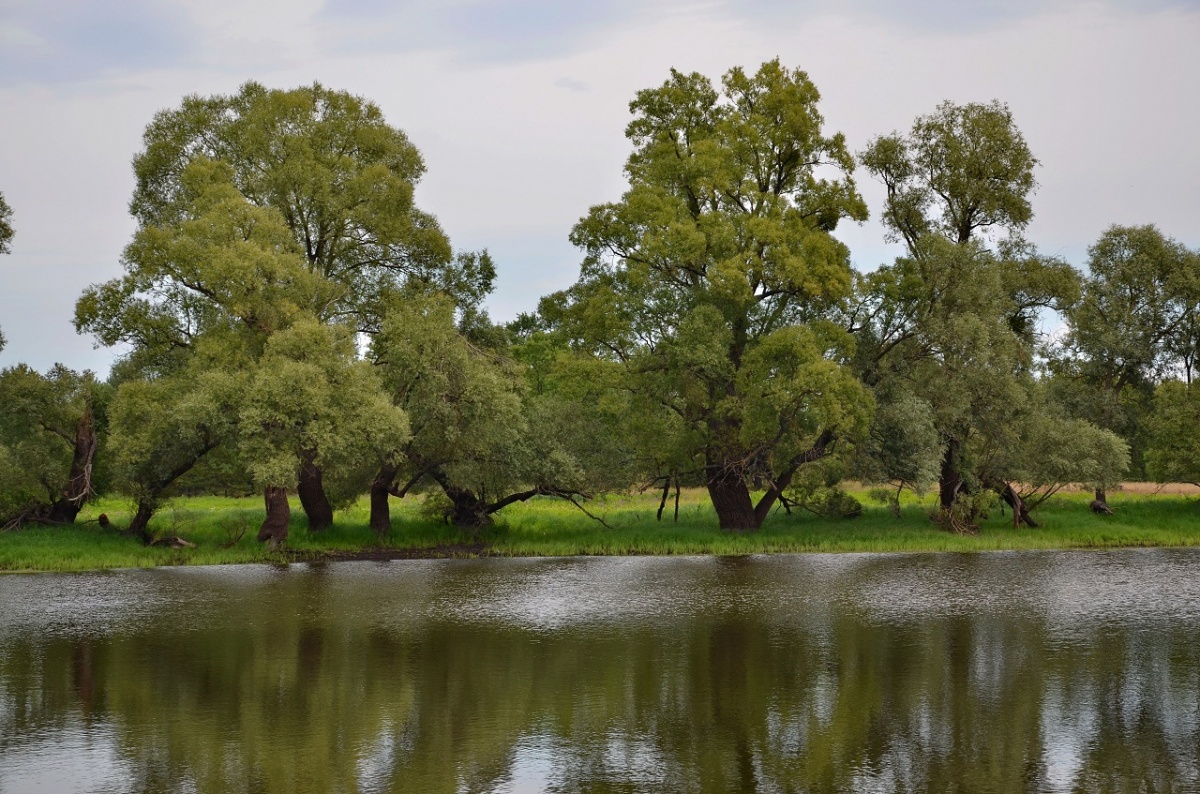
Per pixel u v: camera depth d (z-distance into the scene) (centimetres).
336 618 3036
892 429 4734
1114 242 6431
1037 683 2292
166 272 4341
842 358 4859
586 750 1864
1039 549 4738
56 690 2255
